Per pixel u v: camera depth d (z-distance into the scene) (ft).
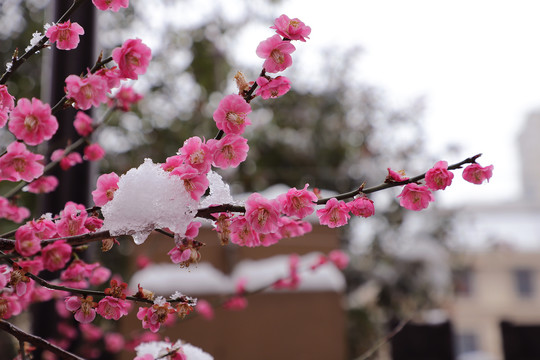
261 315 11.62
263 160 20.20
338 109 20.93
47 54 6.79
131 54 3.12
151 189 2.92
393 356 13.06
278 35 3.13
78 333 6.92
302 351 11.64
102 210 3.02
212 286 11.38
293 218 3.91
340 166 20.57
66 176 6.19
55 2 6.13
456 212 19.77
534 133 40.60
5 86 3.05
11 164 2.98
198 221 3.33
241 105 3.06
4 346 10.47
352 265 18.75
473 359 28.78
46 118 3.01
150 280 11.10
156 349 4.25
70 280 4.24
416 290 18.13
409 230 19.53
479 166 3.03
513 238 31.22
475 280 31.35
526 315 30.55
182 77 17.56
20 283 3.00
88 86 3.01
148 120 16.52
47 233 3.14
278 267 12.26
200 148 3.00
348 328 17.87
